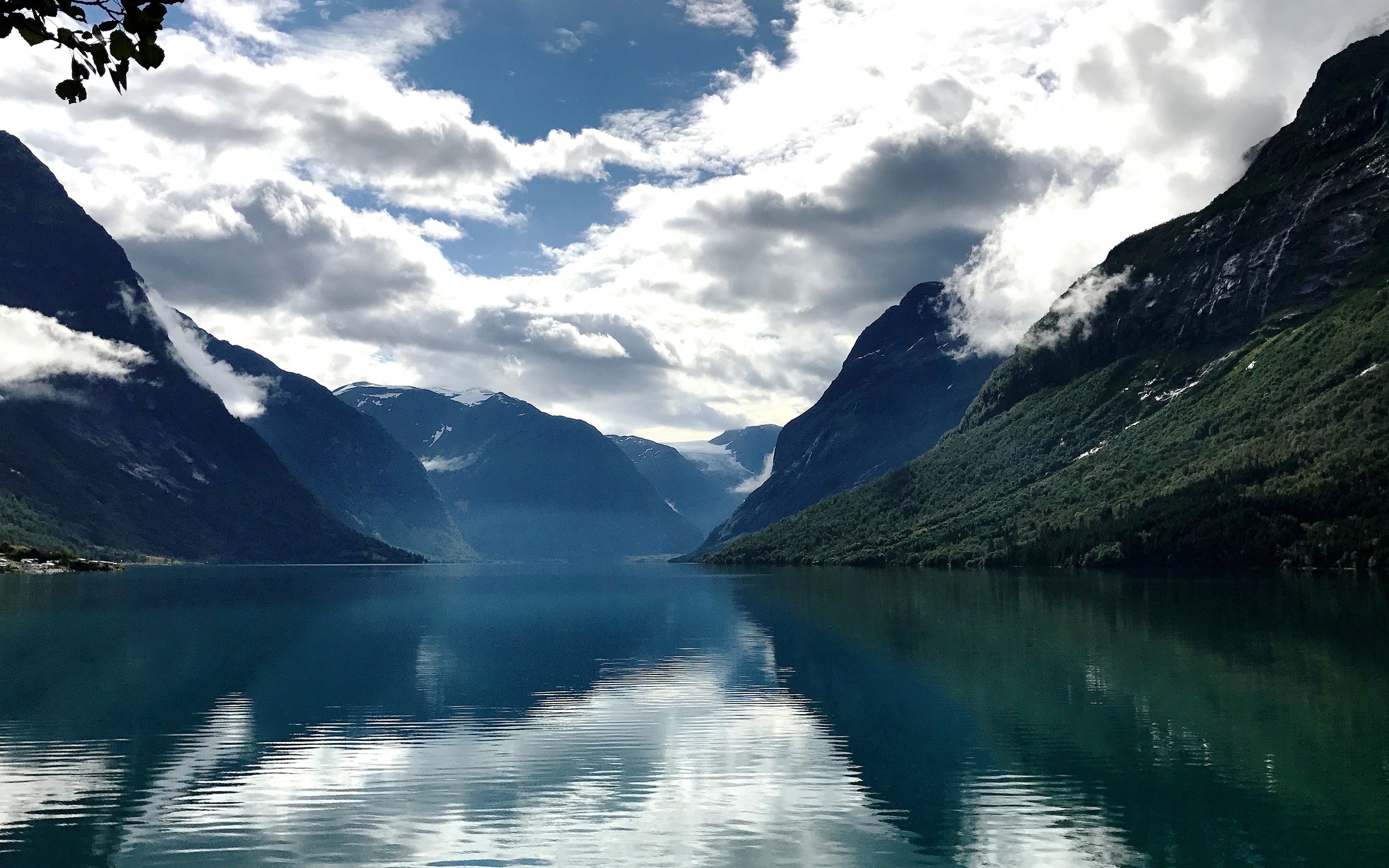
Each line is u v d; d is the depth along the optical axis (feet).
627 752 173.47
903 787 149.07
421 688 242.78
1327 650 266.77
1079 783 147.95
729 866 118.62
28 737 186.50
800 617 432.25
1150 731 178.60
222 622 427.74
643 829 132.16
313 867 119.14
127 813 139.03
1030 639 312.91
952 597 516.32
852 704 214.07
